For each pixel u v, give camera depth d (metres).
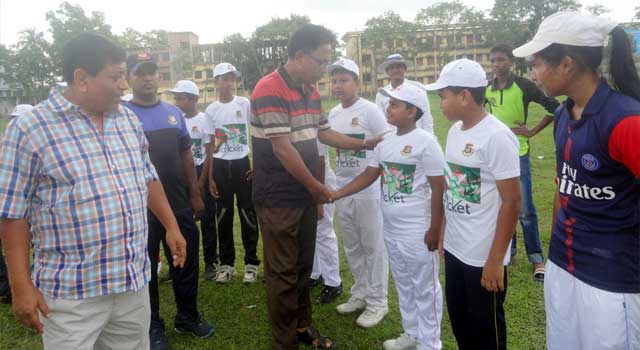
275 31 56.78
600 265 1.78
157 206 2.48
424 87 2.70
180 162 3.34
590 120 1.72
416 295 2.97
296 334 3.01
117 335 2.27
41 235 2.02
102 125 2.11
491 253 2.27
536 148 11.02
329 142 3.38
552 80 1.81
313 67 2.80
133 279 2.12
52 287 2.00
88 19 54.03
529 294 3.89
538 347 3.12
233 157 4.41
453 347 3.21
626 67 1.68
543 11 55.94
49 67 54.03
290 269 2.94
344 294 4.16
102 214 2.01
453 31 61.12
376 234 3.54
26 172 1.91
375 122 3.65
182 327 3.51
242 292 4.25
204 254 4.62
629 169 1.67
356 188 3.13
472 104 2.33
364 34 61.44
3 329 3.66
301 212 2.95
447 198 2.54
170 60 63.34
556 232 1.99
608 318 1.76
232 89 4.59
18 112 4.79
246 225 4.43
